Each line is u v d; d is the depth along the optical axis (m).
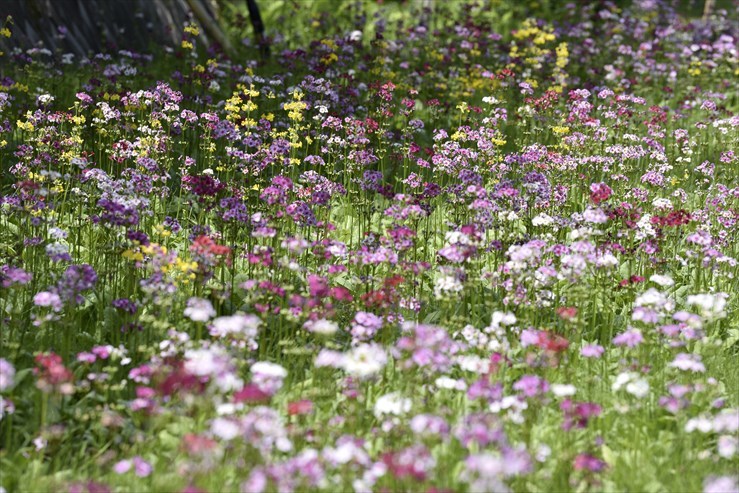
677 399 6.48
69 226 9.73
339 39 17.23
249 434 5.36
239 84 13.51
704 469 6.29
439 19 24.33
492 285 8.73
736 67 20.36
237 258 9.35
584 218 8.94
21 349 7.31
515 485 5.79
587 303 8.80
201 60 17.98
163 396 6.02
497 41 20.42
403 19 24.02
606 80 18.53
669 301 7.39
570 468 6.01
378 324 7.08
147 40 19.91
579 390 7.28
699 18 30.72
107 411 6.29
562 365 7.54
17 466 6.07
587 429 6.61
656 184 10.93
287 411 6.47
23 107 12.61
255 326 6.58
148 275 8.71
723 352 8.20
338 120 11.54
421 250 10.08
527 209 9.85
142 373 6.49
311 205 10.62
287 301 8.45
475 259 9.05
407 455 5.27
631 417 6.84
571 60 20.06
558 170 11.66
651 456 6.42
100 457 6.16
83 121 10.85
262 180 10.66
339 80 15.20
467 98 16.47
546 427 6.62
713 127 14.83
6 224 9.64
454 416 6.36
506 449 5.20
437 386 6.91
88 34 18.22
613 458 6.31
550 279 8.48
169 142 11.14
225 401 6.64
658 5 27.86
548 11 26.48
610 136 14.16
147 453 6.19
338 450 5.46
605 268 8.59
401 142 13.66
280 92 14.45
